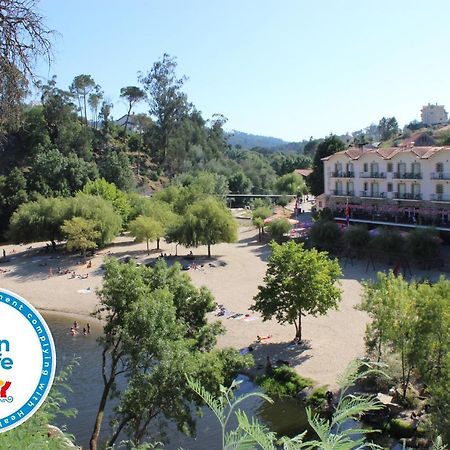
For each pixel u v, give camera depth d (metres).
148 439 28.67
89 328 50.31
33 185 102.25
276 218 84.31
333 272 42.03
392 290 31.23
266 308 41.19
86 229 74.44
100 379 37.88
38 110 122.12
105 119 148.62
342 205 85.44
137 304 22.23
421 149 75.31
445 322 28.81
